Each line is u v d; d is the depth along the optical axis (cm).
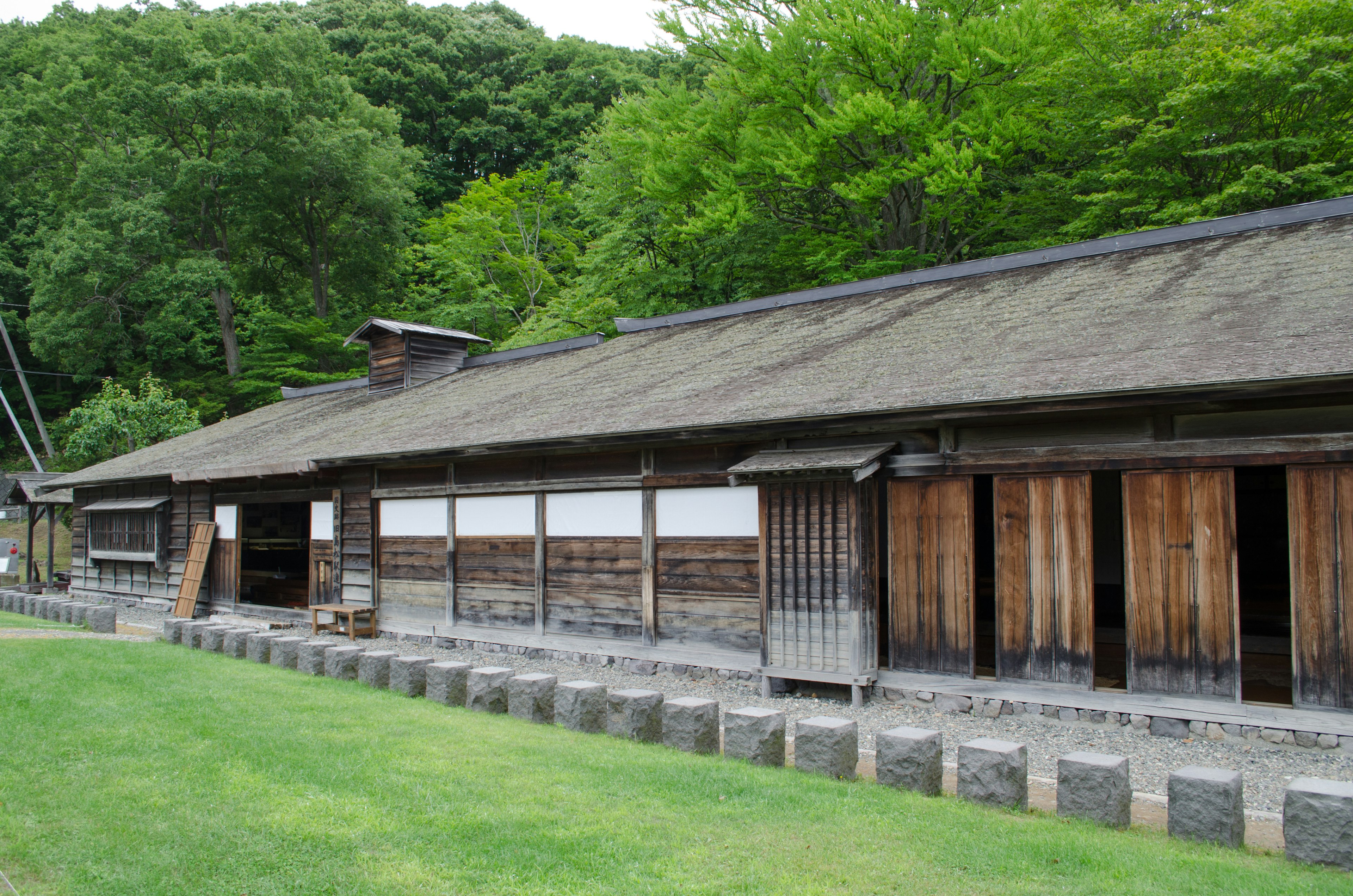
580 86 4509
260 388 3381
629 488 980
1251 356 605
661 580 943
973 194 1873
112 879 382
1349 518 597
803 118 2042
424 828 439
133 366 3500
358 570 1305
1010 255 1145
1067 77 1841
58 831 434
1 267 3556
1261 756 597
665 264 2417
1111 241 1062
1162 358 654
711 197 2027
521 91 4531
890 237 2120
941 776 522
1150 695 662
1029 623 718
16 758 546
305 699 745
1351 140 1520
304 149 3359
